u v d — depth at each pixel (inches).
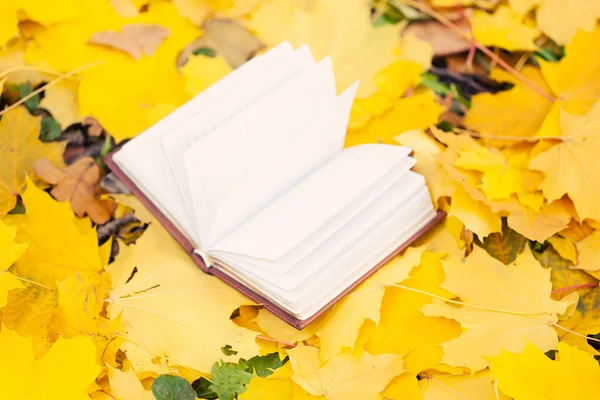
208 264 40.4
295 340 40.1
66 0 44.3
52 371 38.2
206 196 39.4
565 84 44.2
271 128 39.8
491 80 45.6
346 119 41.0
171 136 39.1
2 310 39.7
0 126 42.4
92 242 41.1
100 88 43.8
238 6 46.3
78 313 39.4
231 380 39.7
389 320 40.6
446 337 40.4
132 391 38.8
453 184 41.9
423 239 41.8
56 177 42.6
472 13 46.5
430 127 42.7
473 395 39.7
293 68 40.7
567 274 41.6
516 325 40.0
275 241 39.0
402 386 39.6
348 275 39.9
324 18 45.2
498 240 42.2
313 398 39.2
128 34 44.8
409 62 44.7
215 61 44.4
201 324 40.1
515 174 42.2
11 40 44.3
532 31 45.8
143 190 41.0
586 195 41.4
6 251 38.8
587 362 39.0
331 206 39.3
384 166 39.9
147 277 40.7
